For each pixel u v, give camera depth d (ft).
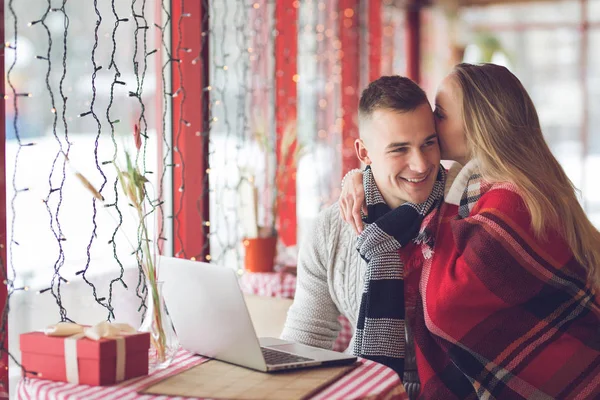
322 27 13.29
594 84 23.13
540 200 5.70
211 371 5.00
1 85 5.91
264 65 11.03
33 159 6.72
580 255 5.85
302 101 12.76
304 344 6.00
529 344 5.68
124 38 7.91
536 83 23.72
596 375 5.72
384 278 6.07
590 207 22.52
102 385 4.64
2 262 5.54
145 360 4.89
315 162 12.95
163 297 5.40
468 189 6.07
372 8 15.44
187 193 8.57
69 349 4.67
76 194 7.17
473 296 5.62
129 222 7.72
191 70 8.43
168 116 8.48
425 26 19.53
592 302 5.87
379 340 6.00
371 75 15.35
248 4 10.50
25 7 6.70
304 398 4.46
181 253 8.54
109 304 6.01
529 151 5.94
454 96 6.11
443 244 5.97
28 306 6.73
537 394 5.65
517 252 5.59
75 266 7.17
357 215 6.17
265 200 10.97
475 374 5.70
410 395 6.20
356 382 4.82
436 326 5.71
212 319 5.07
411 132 5.85
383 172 6.02
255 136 10.11
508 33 23.75
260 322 8.57
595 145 23.24
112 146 7.62
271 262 9.40
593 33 22.98
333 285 6.53
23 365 4.86
